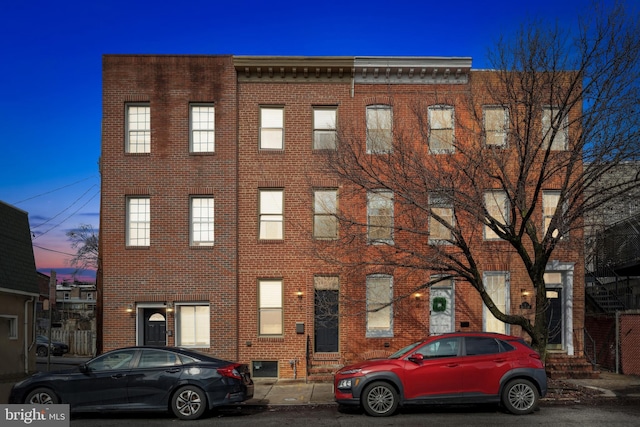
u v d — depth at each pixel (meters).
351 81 18.23
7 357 18.33
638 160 14.54
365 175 16.28
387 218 17.67
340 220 15.54
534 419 10.97
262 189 18.23
